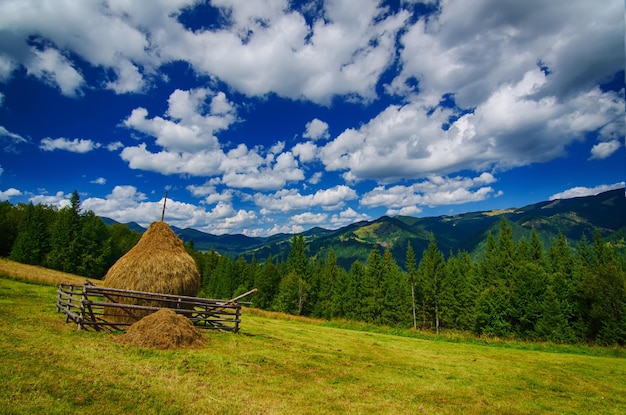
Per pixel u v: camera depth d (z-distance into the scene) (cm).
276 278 8631
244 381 994
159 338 1213
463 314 6331
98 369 876
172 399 775
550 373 1667
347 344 2067
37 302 1830
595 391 1393
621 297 4538
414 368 1551
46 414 612
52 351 953
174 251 1711
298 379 1112
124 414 666
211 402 796
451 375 1466
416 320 6962
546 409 1096
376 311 6862
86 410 653
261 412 786
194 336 1345
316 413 831
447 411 984
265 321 2819
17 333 1088
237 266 9875
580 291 4994
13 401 630
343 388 1084
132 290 1512
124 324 1381
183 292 1658
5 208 7669
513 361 1944
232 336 1655
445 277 6800
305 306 8019
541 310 4806
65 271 6412
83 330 1269
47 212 8069
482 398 1156
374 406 943
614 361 2172
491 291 5488
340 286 7631
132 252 1680
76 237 6656
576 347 2648
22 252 6225
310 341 1961
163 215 1819
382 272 7194
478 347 2497
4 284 2491
